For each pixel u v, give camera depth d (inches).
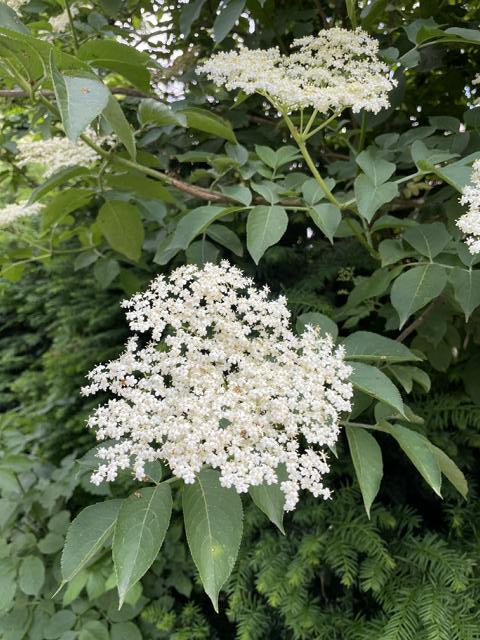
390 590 23.9
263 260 31.1
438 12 25.6
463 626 21.4
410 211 27.5
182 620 30.3
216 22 21.0
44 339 63.5
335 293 31.4
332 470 26.4
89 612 30.2
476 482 27.0
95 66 19.1
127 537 11.4
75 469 34.8
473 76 27.3
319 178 19.2
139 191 23.2
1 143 32.9
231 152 22.7
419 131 22.9
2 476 34.1
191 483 12.0
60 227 41.8
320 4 29.0
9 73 16.9
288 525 28.2
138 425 12.6
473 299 16.7
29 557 30.6
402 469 28.7
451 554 23.4
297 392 13.4
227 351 13.9
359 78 19.8
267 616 27.2
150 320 14.0
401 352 15.8
